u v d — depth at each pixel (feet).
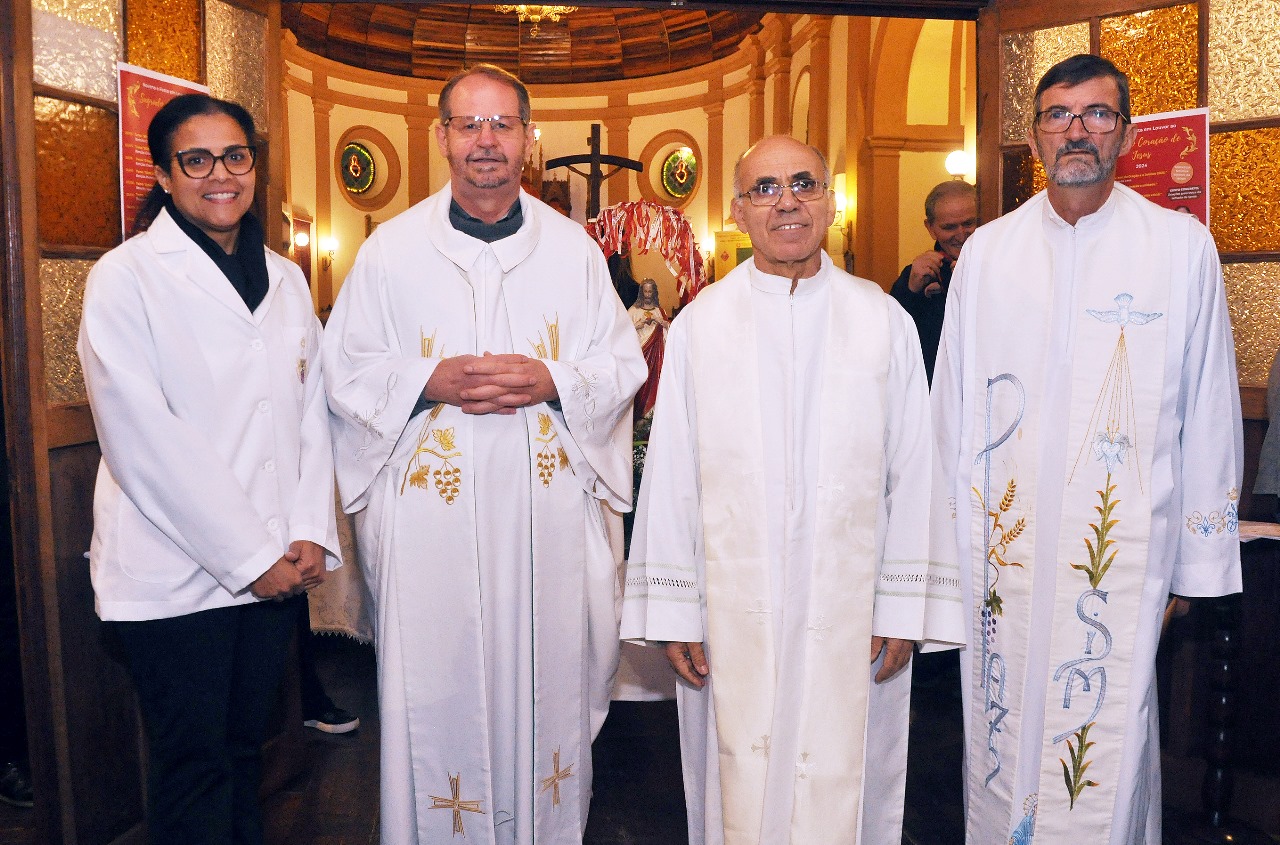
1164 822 9.21
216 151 6.63
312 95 41.81
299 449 7.23
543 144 45.55
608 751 11.28
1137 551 6.83
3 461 9.51
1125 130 6.75
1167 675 9.61
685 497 7.05
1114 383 6.88
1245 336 9.10
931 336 12.54
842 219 31.99
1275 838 8.96
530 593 7.48
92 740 8.04
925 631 6.85
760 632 6.70
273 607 7.15
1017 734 7.09
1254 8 8.71
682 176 44.45
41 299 7.54
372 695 12.80
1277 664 9.29
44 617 7.56
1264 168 8.84
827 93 33.60
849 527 6.73
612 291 8.17
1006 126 9.84
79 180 7.93
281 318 7.20
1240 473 6.96
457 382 7.02
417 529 7.32
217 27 9.27
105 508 6.77
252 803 7.20
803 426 6.83
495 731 7.54
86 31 7.93
